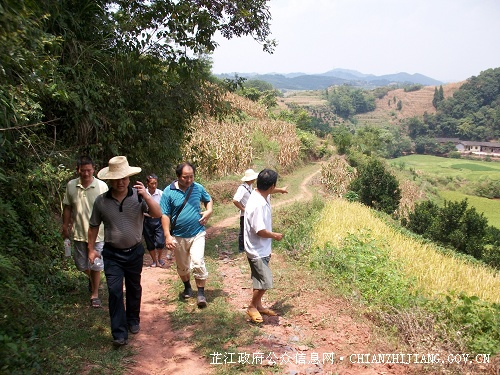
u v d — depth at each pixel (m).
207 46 9.79
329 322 5.59
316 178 31.95
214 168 20.75
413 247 12.29
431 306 5.93
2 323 4.41
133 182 11.08
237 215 15.35
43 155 7.34
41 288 5.76
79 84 8.04
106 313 5.59
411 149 139.62
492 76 168.50
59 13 7.65
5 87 5.25
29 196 6.68
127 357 4.55
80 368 4.18
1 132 5.94
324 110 195.50
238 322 5.51
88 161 5.57
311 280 7.16
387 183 28.45
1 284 4.70
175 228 5.81
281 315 5.84
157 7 9.00
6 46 3.69
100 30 9.08
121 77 9.52
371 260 8.03
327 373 4.38
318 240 10.16
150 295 6.55
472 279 9.76
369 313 5.92
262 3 10.07
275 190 5.69
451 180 74.62
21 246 6.01
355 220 14.39
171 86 10.95
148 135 10.77
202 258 5.82
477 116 155.88
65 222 5.68
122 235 4.71
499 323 5.32
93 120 8.52
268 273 5.42
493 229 26.75
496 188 66.75
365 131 64.62
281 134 36.00
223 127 26.45
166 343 4.96
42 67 5.61
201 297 5.94
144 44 9.57
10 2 3.45
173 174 13.40
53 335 4.73
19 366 3.89
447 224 21.02
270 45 10.73
